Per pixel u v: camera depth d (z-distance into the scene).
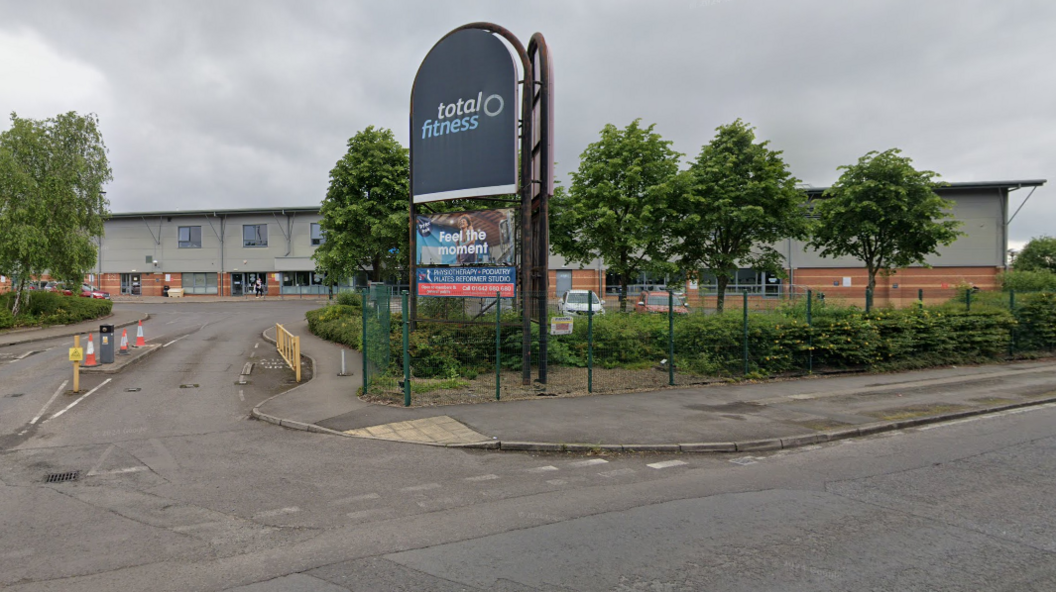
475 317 12.99
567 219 20.36
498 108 12.55
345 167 25.39
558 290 41.31
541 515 5.35
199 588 3.95
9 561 4.43
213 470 6.99
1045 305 18.50
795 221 19.38
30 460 7.48
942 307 16.86
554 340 13.59
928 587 3.86
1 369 15.09
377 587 3.93
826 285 38.19
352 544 4.70
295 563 4.34
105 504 5.77
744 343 13.30
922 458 7.32
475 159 12.80
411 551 4.54
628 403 10.56
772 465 7.14
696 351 13.54
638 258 19.91
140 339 19.36
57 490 6.25
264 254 52.38
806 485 6.24
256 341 22.38
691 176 18.55
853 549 4.50
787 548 4.52
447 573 4.13
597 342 13.66
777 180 19.47
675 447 7.84
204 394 12.31
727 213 18.56
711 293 17.34
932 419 9.55
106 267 53.62
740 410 10.00
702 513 5.35
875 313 15.25
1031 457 7.30
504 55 12.45
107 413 10.43
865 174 20.77
